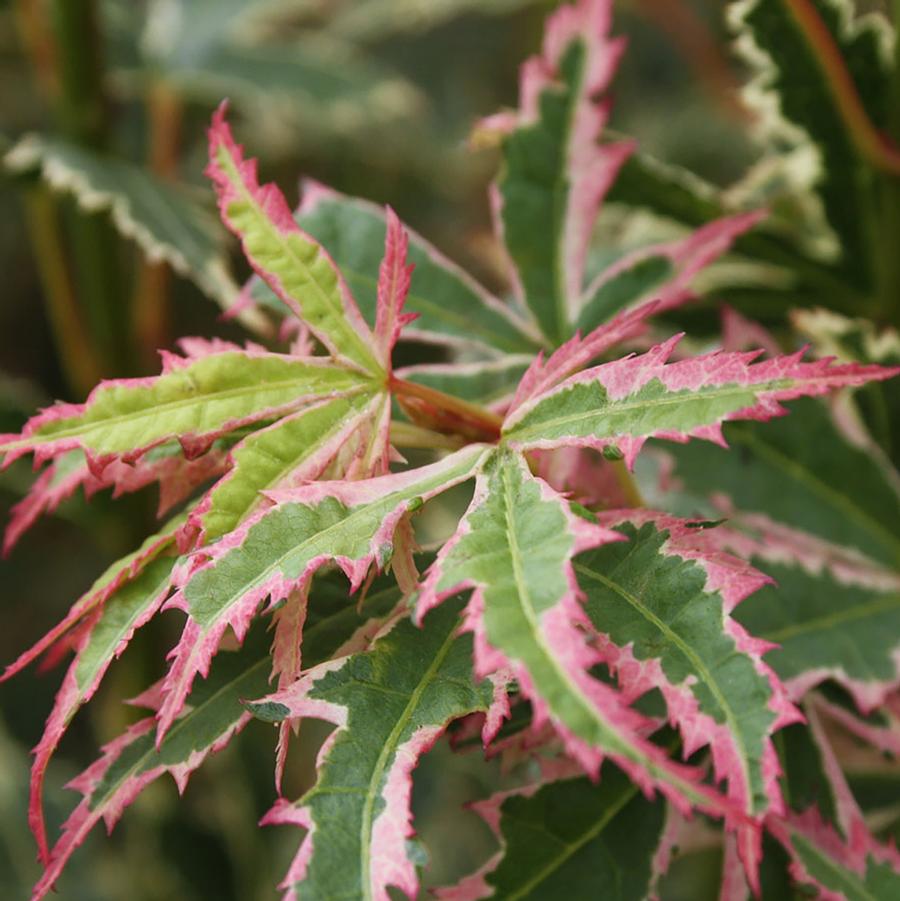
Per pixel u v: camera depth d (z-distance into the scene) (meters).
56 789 0.56
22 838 0.54
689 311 0.38
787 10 0.34
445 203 0.90
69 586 0.95
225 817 0.55
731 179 0.79
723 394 0.24
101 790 0.26
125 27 0.59
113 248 0.51
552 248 0.33
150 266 0.53
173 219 0.44
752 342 0.34
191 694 0.26
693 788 0.22
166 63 0.59
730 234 0.34
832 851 0.29
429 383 0.31
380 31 0.77
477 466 0.25
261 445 0.26
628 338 0.32
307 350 0.27
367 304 0.32
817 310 0.36
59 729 0.25
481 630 0.23
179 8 0.61
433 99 0.91
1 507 0.52
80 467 0.28
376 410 0.26
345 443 0.26
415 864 0.23
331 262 0.27
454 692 0.25
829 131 0.35
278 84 0.61
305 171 0.84
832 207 0.36
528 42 0.90
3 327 1.06
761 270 0.38
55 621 0.93
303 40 0.64
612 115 0.86
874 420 0.35
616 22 0.87
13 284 1.05
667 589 0.25
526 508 0.24
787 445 0.33
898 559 0.33
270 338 0.34
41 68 0.50
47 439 0.25
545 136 0.34
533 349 0.33
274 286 0.26
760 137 0.39
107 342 0.53
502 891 0.28
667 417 0.24
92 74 0.48
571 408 0.25
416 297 0.33
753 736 0.23
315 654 0.27
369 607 0.27
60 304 0.53
